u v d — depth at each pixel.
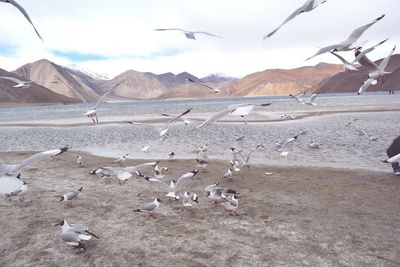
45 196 15.71
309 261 9.52
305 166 20.56
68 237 9.85
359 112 54.94
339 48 5.75
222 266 9.36
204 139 32.41
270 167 20.62
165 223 12.35
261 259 9.69
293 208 13.56
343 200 14.34
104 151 27.78
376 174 18.19
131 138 34.44
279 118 49.25
